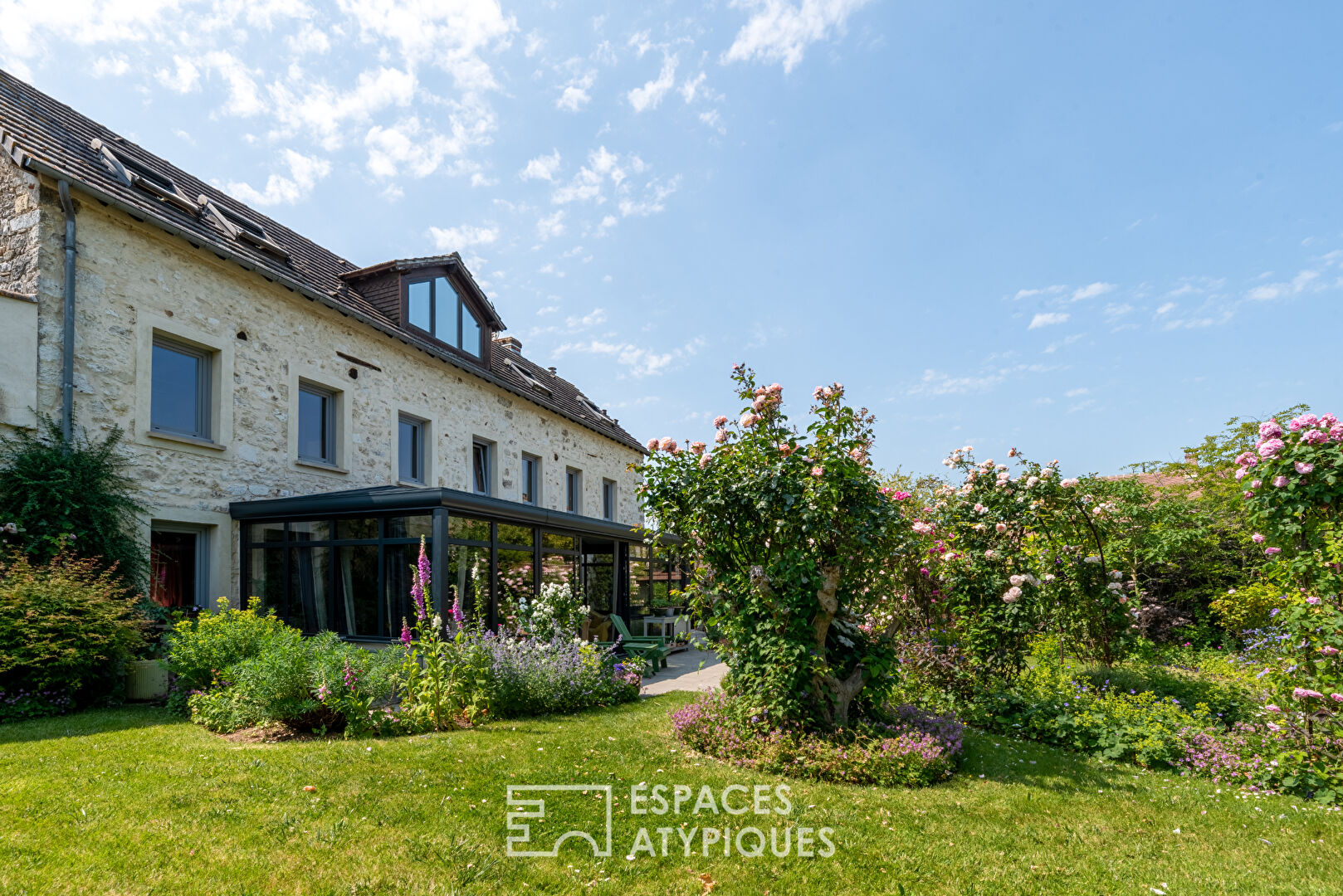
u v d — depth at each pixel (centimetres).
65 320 726
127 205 770
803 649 505
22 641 605
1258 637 895
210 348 896
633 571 1451
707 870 322
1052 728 591
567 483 1870
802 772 475
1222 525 1112
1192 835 379
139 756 459
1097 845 363
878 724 554
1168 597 1171
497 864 315
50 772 415
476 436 1462
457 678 623
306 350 1040
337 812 364
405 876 299
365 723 547
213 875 292
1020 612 690
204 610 776
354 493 852
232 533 906
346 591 867
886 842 359
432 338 1323
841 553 539
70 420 722
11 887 273
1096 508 816
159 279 830
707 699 616
